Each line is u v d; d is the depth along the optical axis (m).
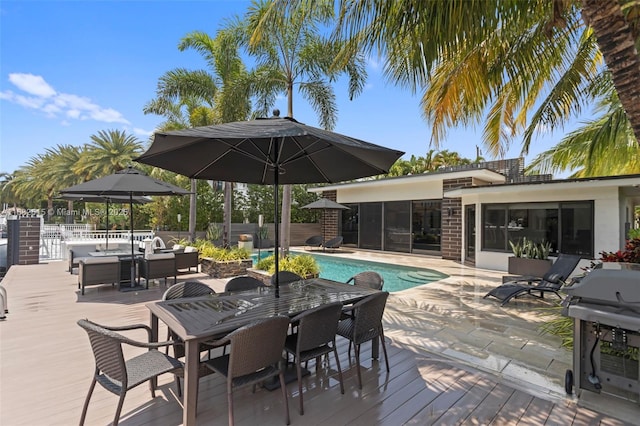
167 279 7.77
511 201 9.63
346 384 3.04
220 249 9.08
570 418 2.55
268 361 2.44
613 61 2.98
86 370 3.17
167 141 2.59
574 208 8.55
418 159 30.27
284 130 2.54
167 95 11.23
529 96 6.55
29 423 2.38
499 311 5.48
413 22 3.48
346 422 2.48
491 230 10.20
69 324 4.51
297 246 17.61
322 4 4.66
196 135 2.37
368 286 4.27
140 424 2.40
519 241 9.54
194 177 4.19
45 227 12.95
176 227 16.19
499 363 3.51
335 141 2.48
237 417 2.53
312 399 2.79
